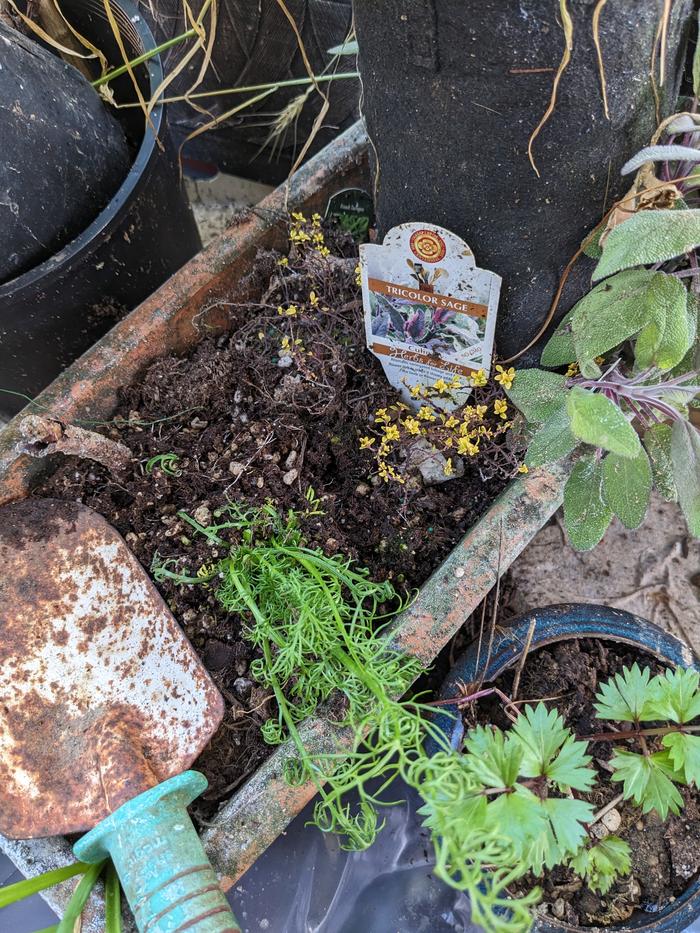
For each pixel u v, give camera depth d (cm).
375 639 27
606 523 29
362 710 26
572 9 19
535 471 30
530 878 28
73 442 28
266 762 27
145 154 35
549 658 30
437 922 32
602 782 29
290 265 35
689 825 28
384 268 28
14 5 34
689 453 27
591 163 24
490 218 26
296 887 32
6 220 32
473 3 20
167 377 33
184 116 51
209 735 28
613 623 30
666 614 40
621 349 31
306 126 49
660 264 27
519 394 29
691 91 30
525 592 41
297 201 35
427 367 32
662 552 41
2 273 33
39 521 30
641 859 28
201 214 56
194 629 31
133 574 30
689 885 27
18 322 35
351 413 33
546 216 25
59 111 33
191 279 34
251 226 35
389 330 31
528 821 22
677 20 22
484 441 32
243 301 36
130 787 25
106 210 34
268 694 29
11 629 28
